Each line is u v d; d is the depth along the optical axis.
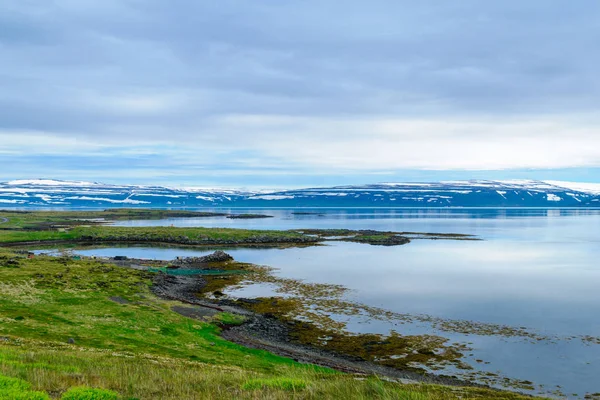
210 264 117.06
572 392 39.38
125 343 46.44
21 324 49.34
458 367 45.41
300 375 28.59
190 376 25.17
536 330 57.59
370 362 47.19
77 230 188.75
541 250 147.75
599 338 54.31
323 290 83.50
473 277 96.56
